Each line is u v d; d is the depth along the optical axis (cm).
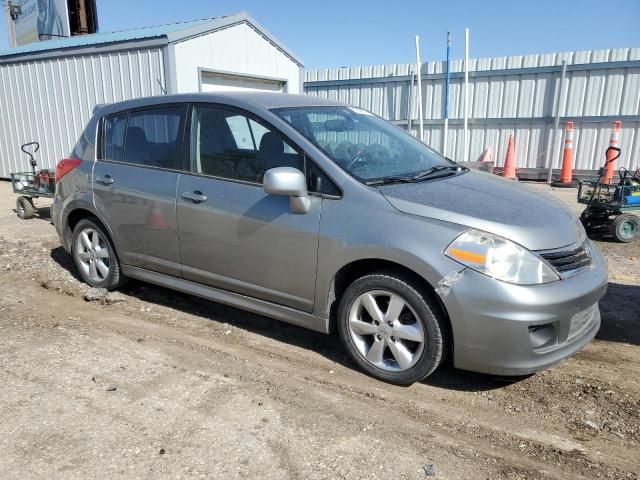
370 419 300
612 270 579
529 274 300
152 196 432
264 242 370
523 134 1196
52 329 418
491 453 273
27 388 325
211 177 402
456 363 316
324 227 344
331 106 433
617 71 1074
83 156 495
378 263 338
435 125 1291
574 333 321
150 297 500
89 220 496
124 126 468
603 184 717
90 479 247
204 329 429
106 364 360
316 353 387
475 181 382
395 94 1318
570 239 327
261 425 291
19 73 1105
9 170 1203
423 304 317
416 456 268
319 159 354
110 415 298
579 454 274
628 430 295
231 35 975
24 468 254
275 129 374
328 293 351
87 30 1584
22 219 838
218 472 252
